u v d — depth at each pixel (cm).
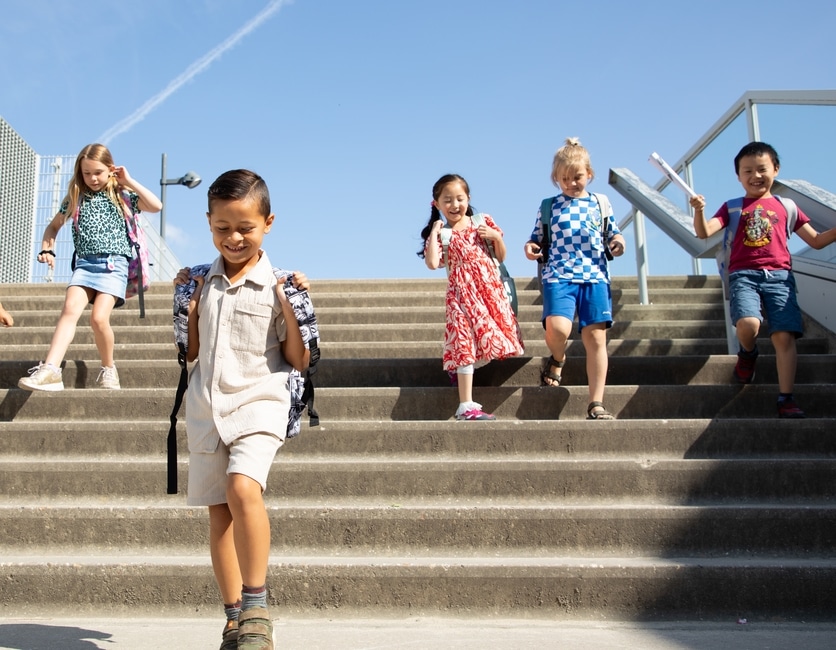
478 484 373
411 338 598
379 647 271
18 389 456
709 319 654
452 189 472
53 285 751
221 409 252
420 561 320
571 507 343
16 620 308
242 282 263
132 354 545
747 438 401
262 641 230
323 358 519
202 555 340
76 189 486
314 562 317
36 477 384
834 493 366
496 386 482
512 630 294
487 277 458
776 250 450
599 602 309
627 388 450
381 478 376
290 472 378
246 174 259
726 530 338
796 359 441
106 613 314
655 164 472
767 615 306
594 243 464
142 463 384
